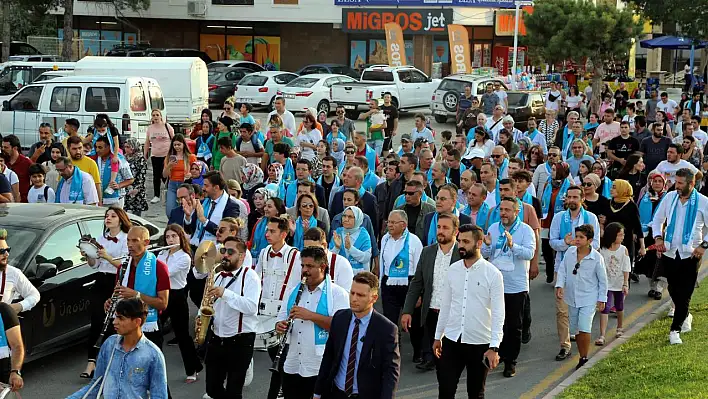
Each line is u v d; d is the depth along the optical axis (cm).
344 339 653
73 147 1320
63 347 978
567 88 3888
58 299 959
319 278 734
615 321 1187
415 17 4550
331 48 4962
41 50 4394
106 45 4897
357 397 646
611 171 1784
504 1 4441
